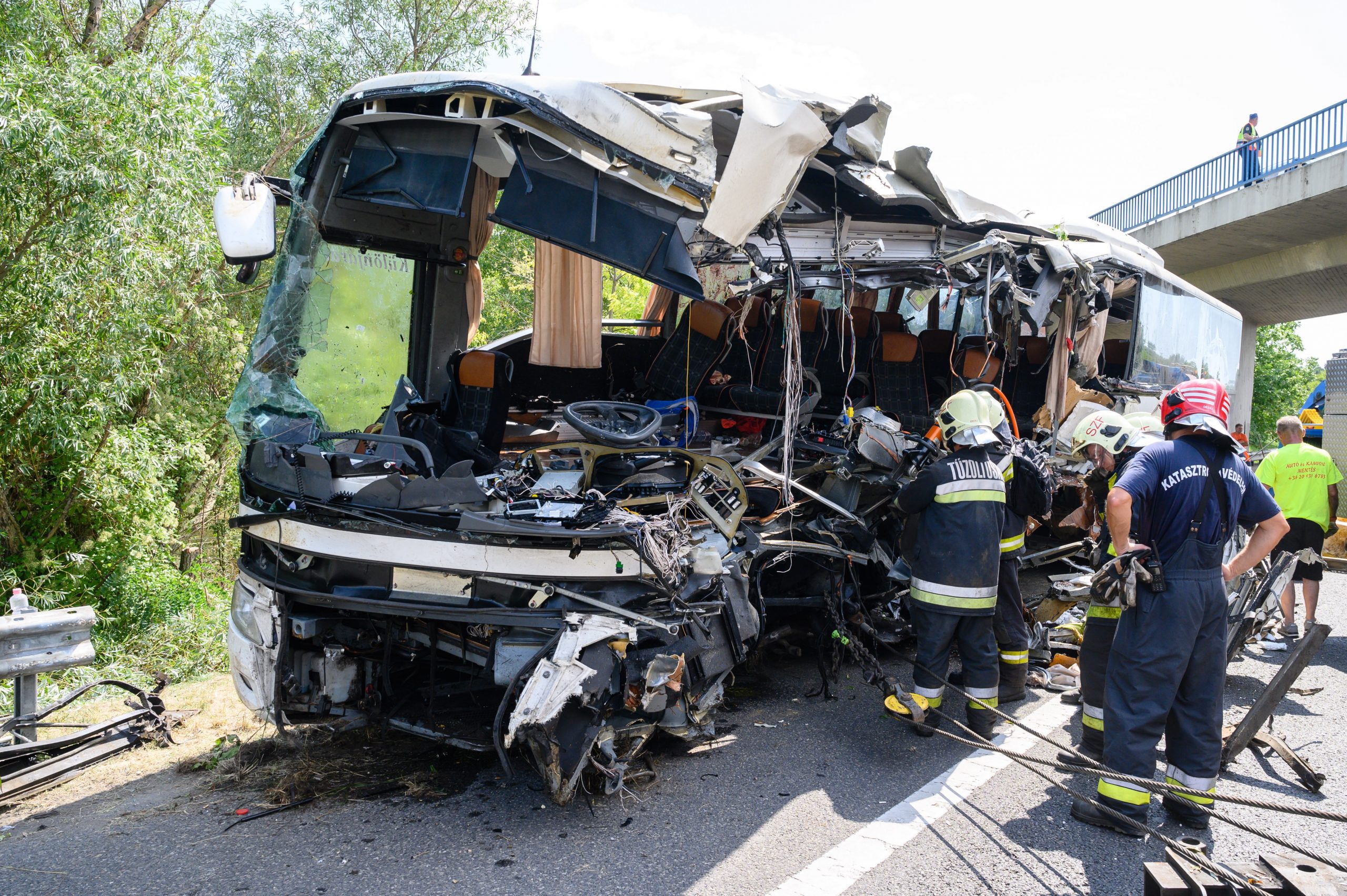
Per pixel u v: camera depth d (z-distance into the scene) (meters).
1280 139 16.97
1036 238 5.98
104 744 4.41
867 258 5.46
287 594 3.86
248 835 3.42
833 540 5.23
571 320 7.21
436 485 3.77
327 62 15.47
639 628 3.55
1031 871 3.18
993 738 4.51
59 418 7.91
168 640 8.34
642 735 3.71
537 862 3.19
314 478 3.86
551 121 3.81
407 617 3.72
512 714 3.33
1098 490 4.78
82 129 7.75
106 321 8.30
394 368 5.48
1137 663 3.48
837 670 5.31
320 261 4.82
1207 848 2.82
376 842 3.34
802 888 3.03
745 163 4.10
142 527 9.47
